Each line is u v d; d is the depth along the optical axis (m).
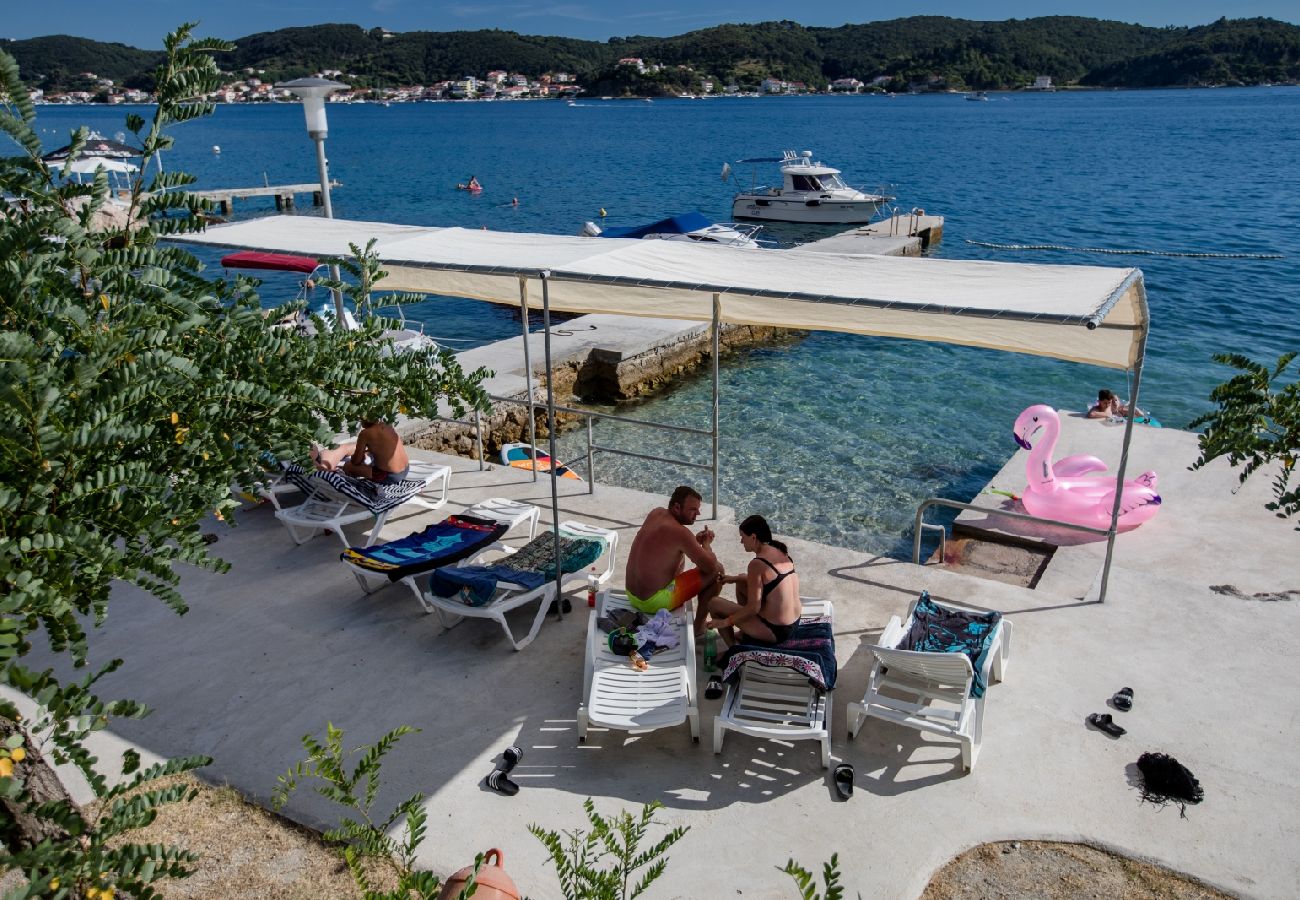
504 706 6.28
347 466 8.77
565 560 7.50
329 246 8.40
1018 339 7.21
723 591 7.85
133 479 3.29
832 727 5.98
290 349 4.24
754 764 5.67
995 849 4.95
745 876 4.79
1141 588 7.61
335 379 4.44
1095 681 6.37
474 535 7.77
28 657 7.02
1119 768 5.52
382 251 7.90
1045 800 5.29
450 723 6.11
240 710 6.30
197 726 6.14
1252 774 5.45
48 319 3.50
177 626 7.41
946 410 16.69
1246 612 7.23
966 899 4.62
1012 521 10.43
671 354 19.53
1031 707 6.11
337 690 6.50
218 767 5.74
